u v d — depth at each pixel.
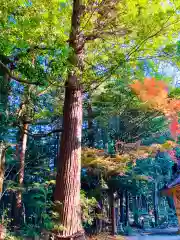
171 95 8.02
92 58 6.66
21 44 4.25
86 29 6.13
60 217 5.50
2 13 4.15
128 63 6.93
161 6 5.48
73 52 5.34
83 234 5.54
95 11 5.92
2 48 4.14
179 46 6.39
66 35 6.21
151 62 7.48
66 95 6.48
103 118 11.19
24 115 7.59
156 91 7.12
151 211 16.38
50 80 5.12
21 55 4.67
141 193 14.33
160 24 5.66
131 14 5.62
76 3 5.86
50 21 4.92
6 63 5.31
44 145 12.86
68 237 5.31
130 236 11.36
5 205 8.92
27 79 5.12
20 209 8.44
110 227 10.97
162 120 10.44
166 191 3.91
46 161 12.11
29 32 4.25
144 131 11.30
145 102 7.70
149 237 11.14
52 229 5.41
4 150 5.63
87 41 6.40
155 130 11.20
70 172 5.81
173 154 9.79
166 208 16.19
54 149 12.89
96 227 10.70
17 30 4.16
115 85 9.65
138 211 15.34
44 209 6.19
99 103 10.91
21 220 8.20
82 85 6.70
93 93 10.48
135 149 10.15
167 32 6.02
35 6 4.64
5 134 5.70
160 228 14.58
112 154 10.39
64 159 5.93
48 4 5.02
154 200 15.50
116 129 11.30
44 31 4.57
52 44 4.57
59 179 5.84
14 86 7.27
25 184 9.05
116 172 10.09
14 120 6.31
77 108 6.37
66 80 5.92
